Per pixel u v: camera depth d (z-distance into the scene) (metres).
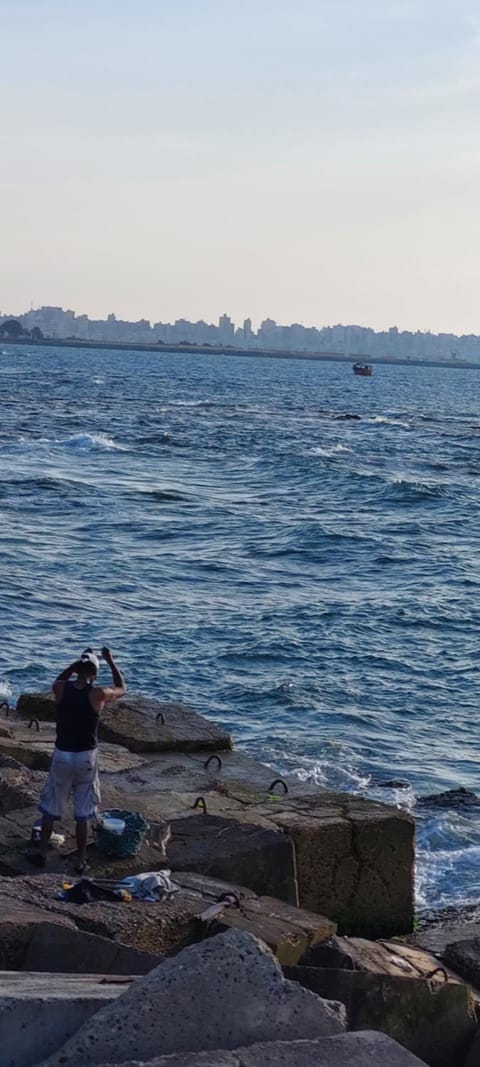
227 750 14.45
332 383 191.62
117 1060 4.97
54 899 9.11
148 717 14.89
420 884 13.42
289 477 57.09
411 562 36.75
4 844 10.39
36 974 6.18
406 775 17.98
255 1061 4.78
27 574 31.47
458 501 50.97
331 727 20.22
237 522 43.00
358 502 50.22
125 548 36.75
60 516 42.16
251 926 9.23
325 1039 4.96
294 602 30.02
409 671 24.05
